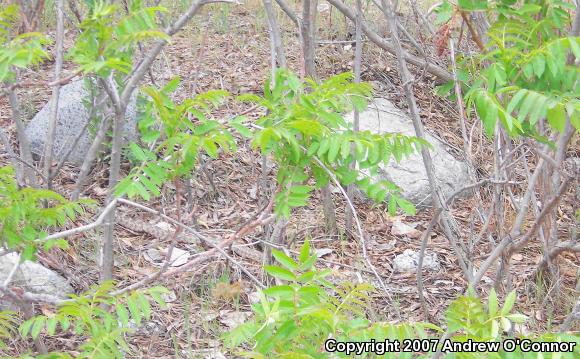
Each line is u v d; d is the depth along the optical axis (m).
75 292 4.10
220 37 7.37
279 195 2.68
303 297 1.98
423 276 4.71
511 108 2.40
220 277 4.44
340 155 2.78
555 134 3.79
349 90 2.90
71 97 5.51
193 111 2.61
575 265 4.87
